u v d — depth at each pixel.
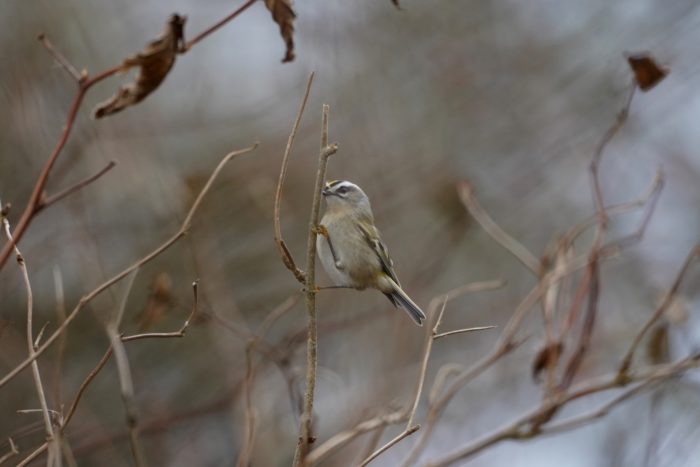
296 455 5.75
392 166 17.19
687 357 8.83
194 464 13.02
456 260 17.48
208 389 13.84
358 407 11.60
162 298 9.67
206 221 13.98
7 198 12.89
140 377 13.95
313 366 5.93
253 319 15.49
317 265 15.07
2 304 12.38
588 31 20.47
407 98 18.41
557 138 19.64
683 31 20.20
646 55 8.87
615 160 19.88
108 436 12.15
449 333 6.75
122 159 13.77
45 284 13.63
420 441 8.31
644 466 10.48
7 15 13.84
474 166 18.77
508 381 15.39
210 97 15.73
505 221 18.52
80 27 14.08
